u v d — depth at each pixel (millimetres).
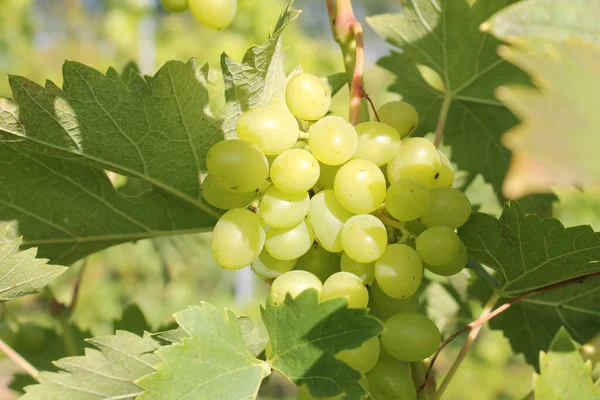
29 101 428
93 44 1996
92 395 439
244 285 1140
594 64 332
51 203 471
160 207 478
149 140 447
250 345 453
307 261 449
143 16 1555
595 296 462
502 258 449
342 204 426
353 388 393
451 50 527
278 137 424
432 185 447
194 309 403
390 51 562
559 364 401
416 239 431
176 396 396
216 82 502
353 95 455
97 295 1383
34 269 442
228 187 417
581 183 263
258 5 1419
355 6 3770
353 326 393
